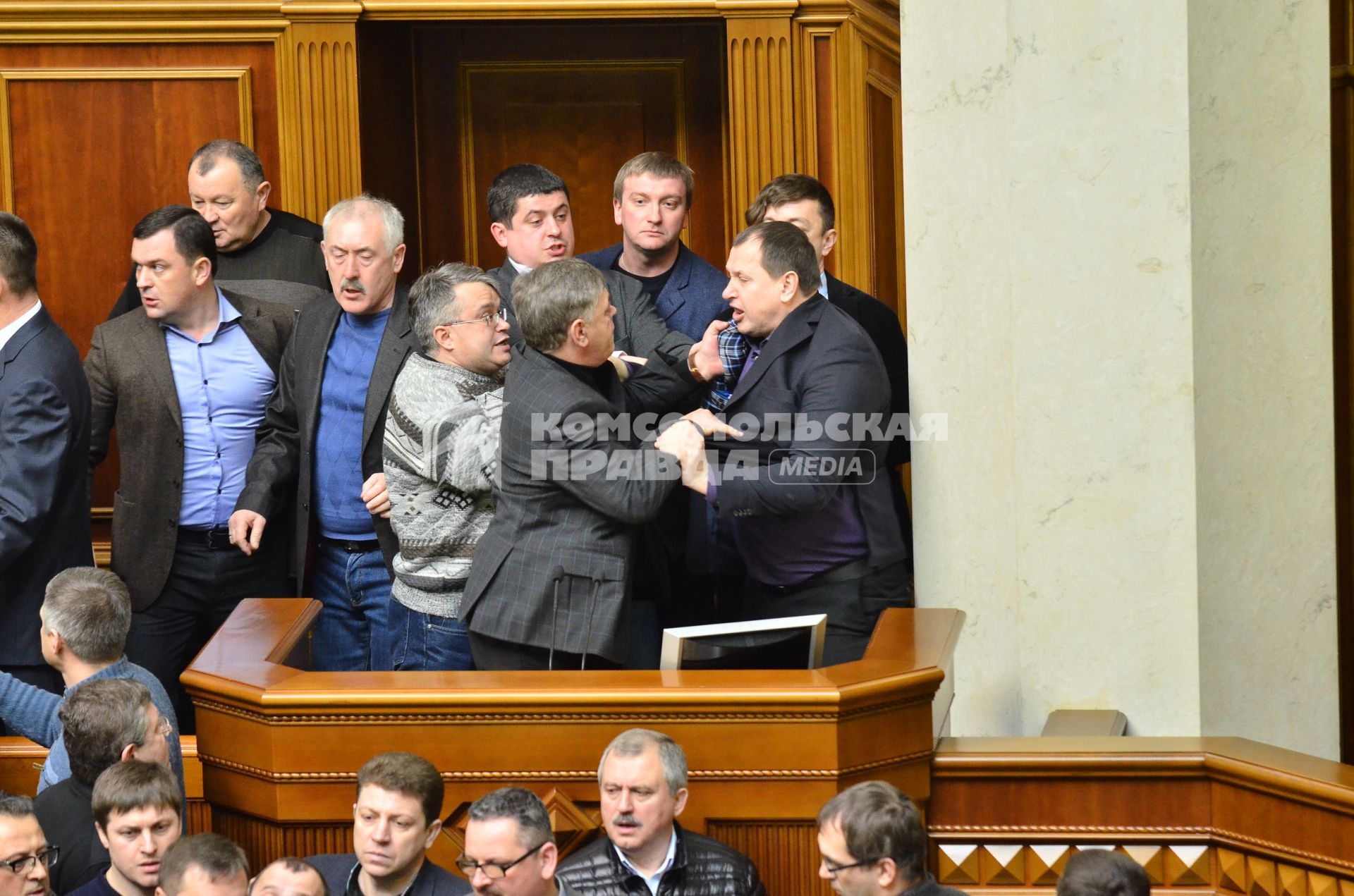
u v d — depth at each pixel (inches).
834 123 882.1
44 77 853.8
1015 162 617.0
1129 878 418.6
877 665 534.0
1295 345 627.5
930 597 676.1
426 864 491.5
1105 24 601.0
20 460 644.7
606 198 964.6
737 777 513.3
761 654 553.9
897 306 794.2
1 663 657.0
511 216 703.7
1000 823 542.6
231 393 707.4
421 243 962.7
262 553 708.0
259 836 537.3
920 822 450.0
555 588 559.8
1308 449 634.8
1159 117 599.5
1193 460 607.5
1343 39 793.6
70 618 540.1
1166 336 606.9
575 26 950.4
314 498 681.6
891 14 797.2
